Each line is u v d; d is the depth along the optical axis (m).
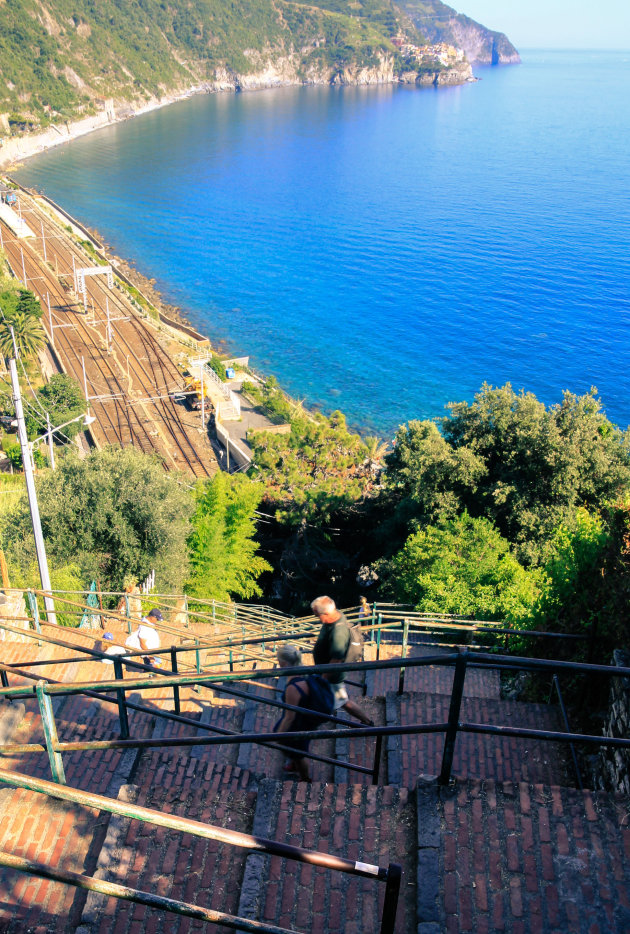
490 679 13.49
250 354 104.25
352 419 87.88
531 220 175.12
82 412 75.19
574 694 9.65
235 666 14.58
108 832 5.35
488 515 32.50
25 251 134.38
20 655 11.89
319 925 4.62
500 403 33.06
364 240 160.62
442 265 144.62
